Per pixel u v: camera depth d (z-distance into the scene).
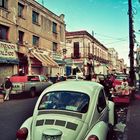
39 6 30.52
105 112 6.64
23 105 15.22
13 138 7.91
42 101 6.11
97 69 54.00
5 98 18.11
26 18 27.53
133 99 17.55
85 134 5.20
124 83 15.31
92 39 53.44
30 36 28.48
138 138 7.74
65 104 5.86
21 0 26.47
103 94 7.01
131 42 20.39
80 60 47.94
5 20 23.61
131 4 20.31
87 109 5.70
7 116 11.45
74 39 48.53
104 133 5.34
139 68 34.12
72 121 5.28
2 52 23.12
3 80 23.33
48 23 33.41
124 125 9.48
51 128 5.13
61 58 37.78
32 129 5.34
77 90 6.16
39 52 30.34
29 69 27.73
